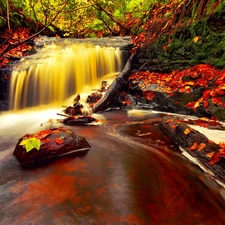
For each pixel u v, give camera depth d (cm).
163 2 805
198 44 536
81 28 1270
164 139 380
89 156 313
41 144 304
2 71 616
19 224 189
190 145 321
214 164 261
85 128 442
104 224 188
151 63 683
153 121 481
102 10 959
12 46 503
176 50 598
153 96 568
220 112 423
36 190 235
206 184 246
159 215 200
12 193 231
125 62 811
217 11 498
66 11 765
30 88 647
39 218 195
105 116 531
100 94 612
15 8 831
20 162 297
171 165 290
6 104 615
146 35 784
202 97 466
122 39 950
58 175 263
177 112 514
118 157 312
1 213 202
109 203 214
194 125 404
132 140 378
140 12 984
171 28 652
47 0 647
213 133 353
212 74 474
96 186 241
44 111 615
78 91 728
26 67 645
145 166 288
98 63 765
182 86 514
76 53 746
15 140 404
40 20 960
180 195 229
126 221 191
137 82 633
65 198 221
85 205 211
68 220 192
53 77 681
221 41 487
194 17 572
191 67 544
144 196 226
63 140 321
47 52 775
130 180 254
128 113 556
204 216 200
